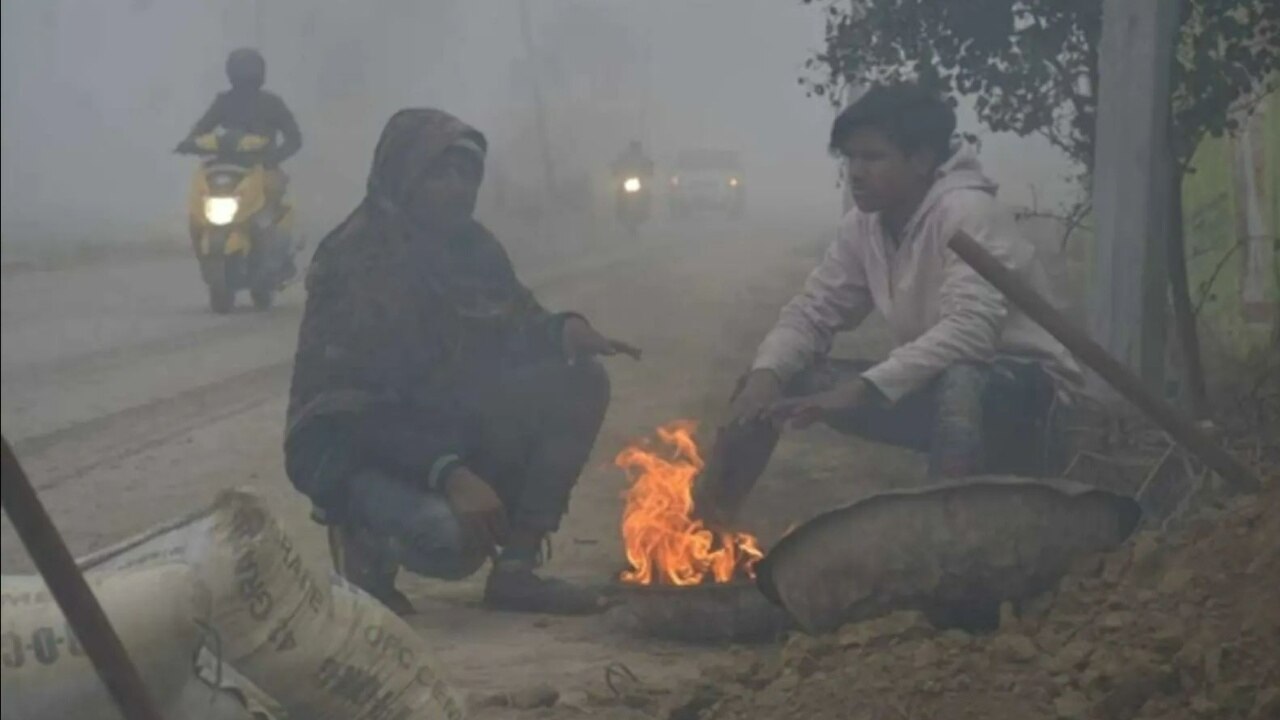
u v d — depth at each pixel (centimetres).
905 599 443
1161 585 422
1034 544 443
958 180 549
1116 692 379
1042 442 542
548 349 539
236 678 350
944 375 520
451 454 510
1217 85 699
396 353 511
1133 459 559
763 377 557
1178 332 679
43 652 334
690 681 428
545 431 534
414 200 516
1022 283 473
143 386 1026
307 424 516
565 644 491
